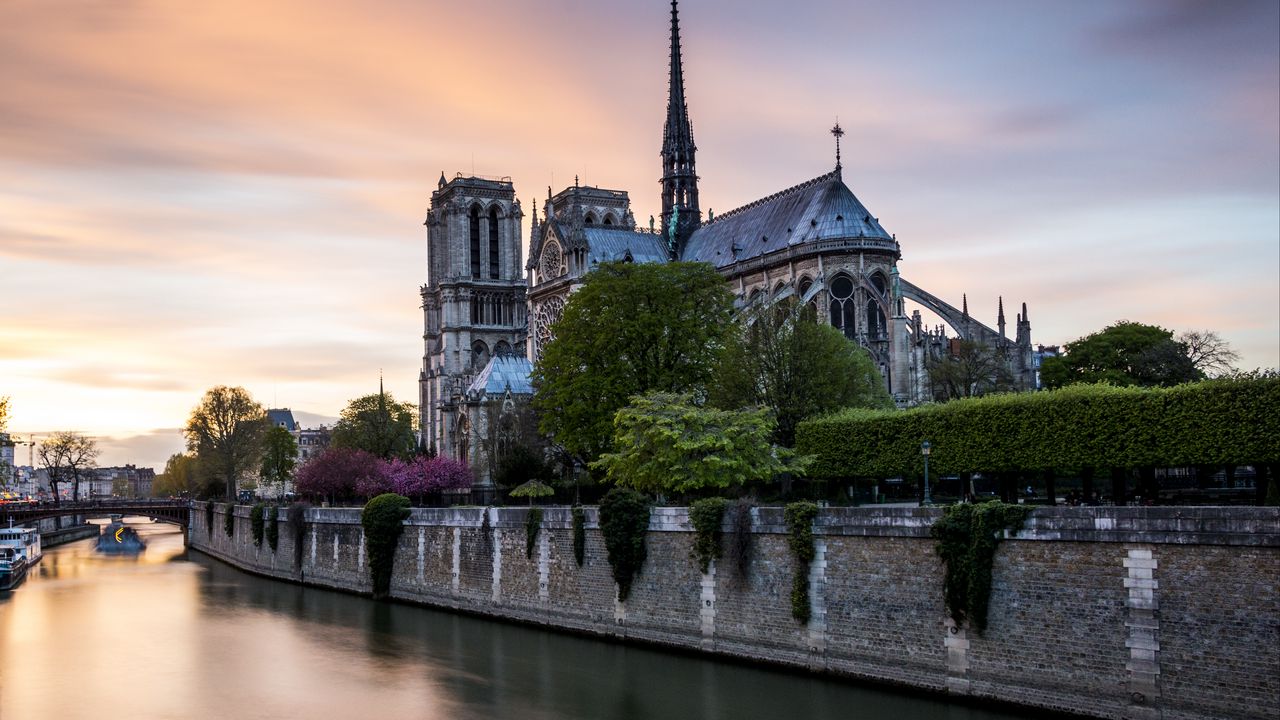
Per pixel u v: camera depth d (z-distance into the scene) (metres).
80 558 169.75
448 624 87.94
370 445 185.88
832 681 61.03
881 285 152.62
